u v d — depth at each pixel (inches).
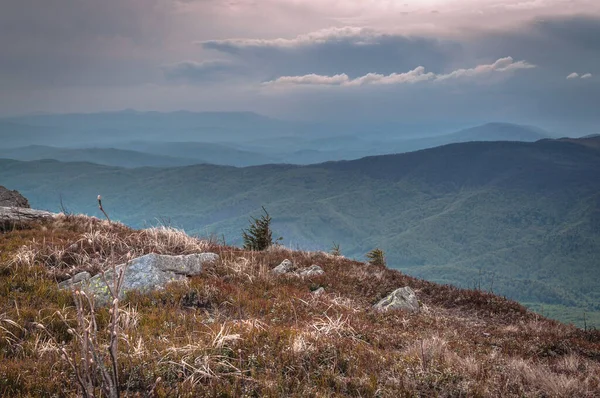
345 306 450.9
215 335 276.7
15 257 442.0
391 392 223.5
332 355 269.4
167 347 256.7
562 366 346.9
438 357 297.6
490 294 633.0
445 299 602.5
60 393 202.5
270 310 392.5
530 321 535.8
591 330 514.3
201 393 207.5
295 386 224.1
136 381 214.5
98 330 292.0
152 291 392.5
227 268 523.8
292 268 624.1
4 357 244.2
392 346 335.6
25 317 301.3
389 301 512.4
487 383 254.5
